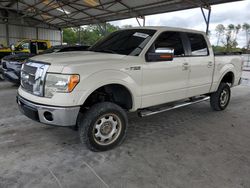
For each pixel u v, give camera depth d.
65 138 3.45
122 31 4.08
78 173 2.50
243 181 2.43
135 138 3.52
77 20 19.73
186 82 3.96
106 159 2.83
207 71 4.40
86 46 8.84
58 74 2.60
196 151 3.12
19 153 2.93
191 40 4.09
